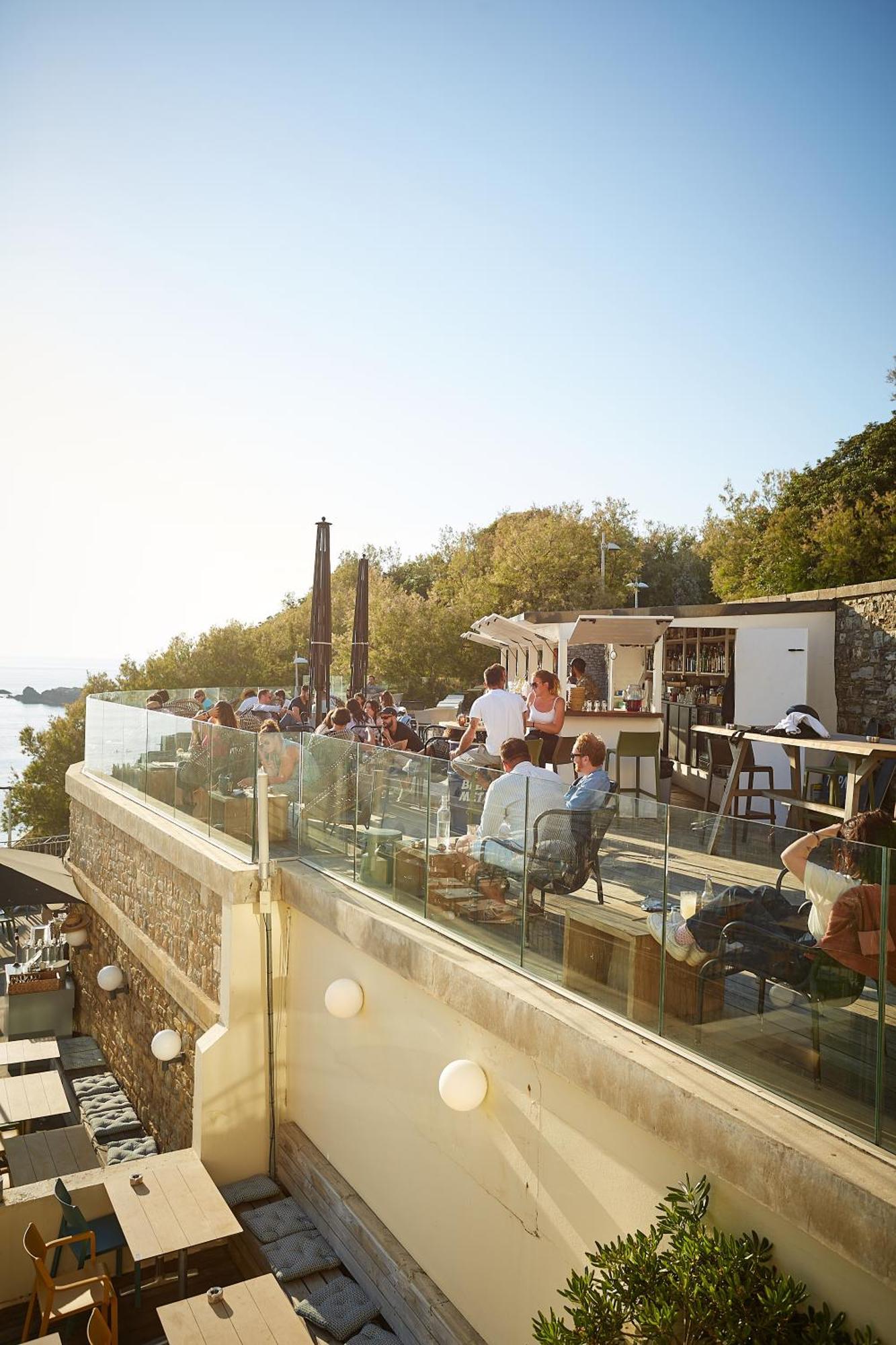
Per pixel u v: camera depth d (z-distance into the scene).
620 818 4.89
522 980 5.57
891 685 12.19
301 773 8.83
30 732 43.00
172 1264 8.02
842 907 3.70
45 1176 9.12
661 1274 3.85
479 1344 5.61
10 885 13.81
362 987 7.29
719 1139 3.87
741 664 12.58
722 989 4.26
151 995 11.07
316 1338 6.34
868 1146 3.55
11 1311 7.93
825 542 32.34
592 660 17.09
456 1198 5.98
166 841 10.19
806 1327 3.46
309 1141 8.21
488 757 8.62
